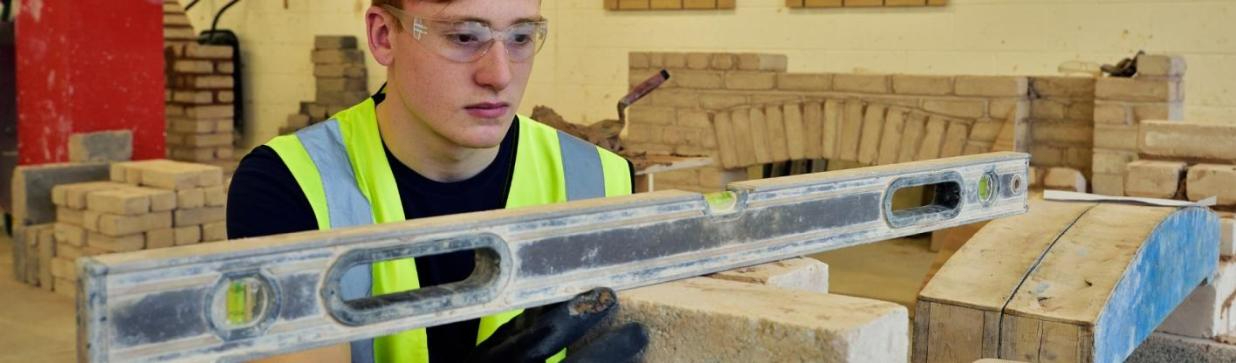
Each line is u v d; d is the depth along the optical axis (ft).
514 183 5.41
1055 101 17.51
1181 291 6.70
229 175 26.32
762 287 4.33
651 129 20.81
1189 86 18.78
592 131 16.61
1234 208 10.15
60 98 17.90
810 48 22.35
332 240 3.43
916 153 18.15
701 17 23.57
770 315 3.92
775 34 22.72
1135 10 19.04
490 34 4.56
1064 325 5.03
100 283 2.99
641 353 4.22
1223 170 10.19
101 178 17.43
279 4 29.17
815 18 22.20
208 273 3.18
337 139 5.08
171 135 26.91
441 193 5.17
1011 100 17.20
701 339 4.05
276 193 4.80
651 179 16.69
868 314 3.95
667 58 20.42
